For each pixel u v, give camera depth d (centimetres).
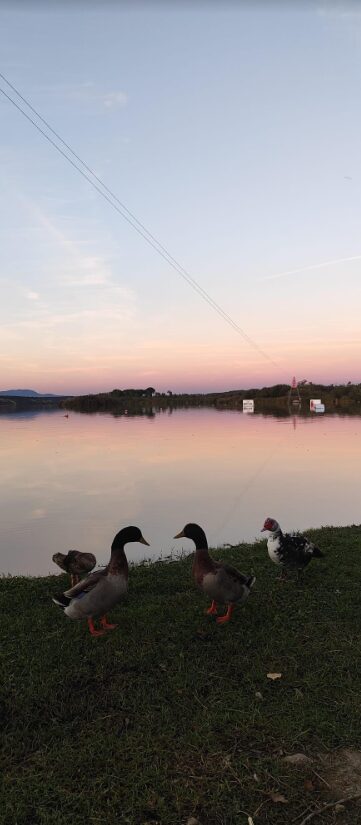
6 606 667
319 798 346
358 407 7262
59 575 816
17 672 497
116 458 2303
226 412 6650
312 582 734
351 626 589
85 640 561
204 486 1667
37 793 353
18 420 5503
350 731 409
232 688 471
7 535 1127
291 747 394
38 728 420
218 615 626
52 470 1998
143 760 381
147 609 642
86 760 383
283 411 6675
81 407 9550
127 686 475
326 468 1991
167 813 337
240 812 337
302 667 503
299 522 1233
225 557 885
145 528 1179
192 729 416
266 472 1919
